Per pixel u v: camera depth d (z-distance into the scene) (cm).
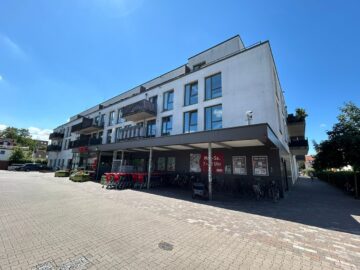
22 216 600
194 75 1633
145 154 1903
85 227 509
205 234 473
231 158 1270
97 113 2898
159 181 1482
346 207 817
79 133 3203
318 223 575
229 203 878
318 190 1523
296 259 352
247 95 1280
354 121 1254
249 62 1320
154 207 755
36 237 432
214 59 1769
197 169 1440
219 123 1404
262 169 1141
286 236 466
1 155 3878
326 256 365
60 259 335
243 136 847
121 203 820
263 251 384
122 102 2405
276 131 1122
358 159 1090
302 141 1862
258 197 1004
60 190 1173
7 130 6216
